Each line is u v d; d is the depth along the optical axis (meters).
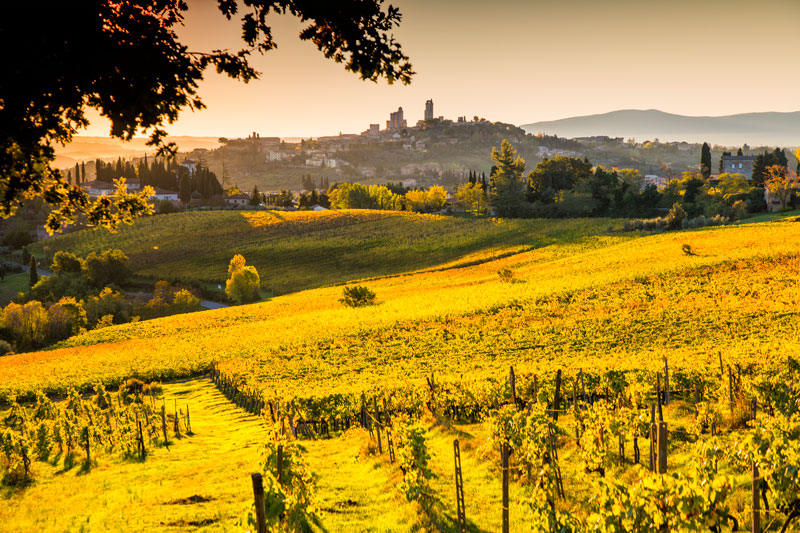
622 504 10.27
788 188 142.00
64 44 8.46
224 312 99.69
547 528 11.87
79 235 198.00
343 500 18.66
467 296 81.88
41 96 8.69
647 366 36.88
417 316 72.56
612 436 18.78
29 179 9.69
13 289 147.75
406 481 17.41
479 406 32.28
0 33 7.96
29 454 29.59
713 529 9.84
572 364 43.28
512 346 55.12
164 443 32.50
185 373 60.28
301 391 44.00
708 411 22.47
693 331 52.16
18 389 55.53
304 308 95.44
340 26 9.95
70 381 57.38
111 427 33.09
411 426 17.83
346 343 64.44
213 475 23.36
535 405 22.02
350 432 31.66
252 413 42.25
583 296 71.94
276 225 193.50
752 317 54.06
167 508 19.16
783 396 24.12
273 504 13.80
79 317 109.88
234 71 9.55
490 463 20.98
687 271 75.94
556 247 126.12
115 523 17.97
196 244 179.25
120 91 8.98
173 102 9.32
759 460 11.06
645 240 111.00
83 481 25.03
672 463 18.56
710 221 124.50
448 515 16.38
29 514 20.06
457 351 56.03
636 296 68.50
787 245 83.00
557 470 16.58
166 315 121.44
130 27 8.93
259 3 9.56
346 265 146.38
